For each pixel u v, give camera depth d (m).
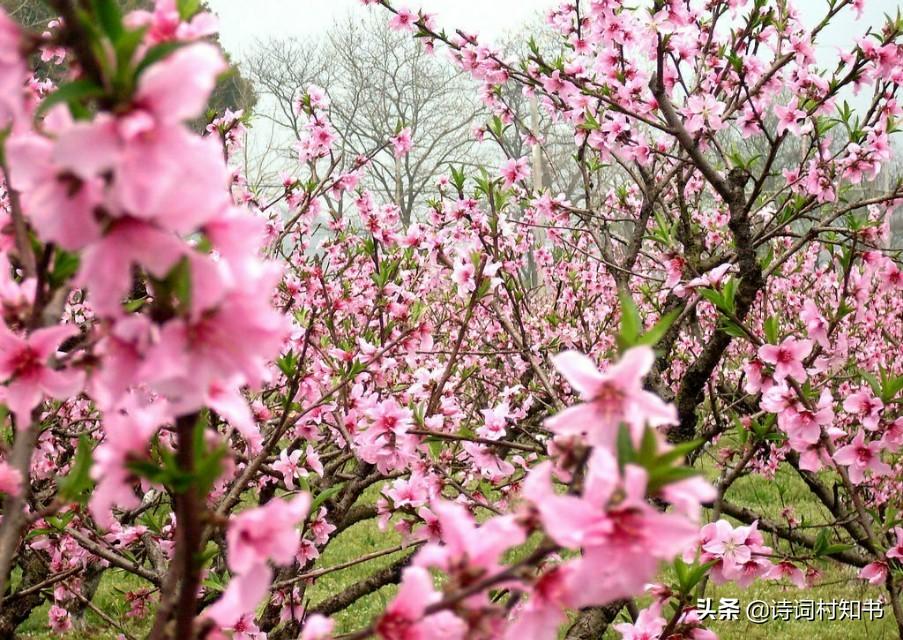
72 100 0.71
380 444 2.64
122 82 0.68
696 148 3.52
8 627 3.70
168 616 0.92
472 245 3.94
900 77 3.60
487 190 3.67
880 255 3.24
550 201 4.79
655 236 3.65
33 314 1.05
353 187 4.61
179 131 0.68
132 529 2.98
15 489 1.20
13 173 0.69
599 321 7.35
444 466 3.03
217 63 0.69
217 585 2.04
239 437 3.44
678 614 1.78
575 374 0.99
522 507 0.95
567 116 4.68
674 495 0.87
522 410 4.89
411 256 5.39
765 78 3.75
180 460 0.83
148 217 0.68
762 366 2.75
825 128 3.68
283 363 2.46
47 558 3.91
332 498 3.53
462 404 5.73
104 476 0.86
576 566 0.91
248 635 2.45
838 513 3.88
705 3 4.26
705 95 3.79
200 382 0.77
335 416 3.06
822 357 2.96
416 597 0.93
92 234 0.69
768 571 2.32
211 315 0.78
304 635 0.92
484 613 0.94
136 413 0.87
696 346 6.02
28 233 1.13
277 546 0.85
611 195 6.79
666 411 0.97
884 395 2.61
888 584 2.71
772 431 3.08
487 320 6.98
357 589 3.48
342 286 5.07
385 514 2.65
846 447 2.61
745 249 3.49
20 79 0.70
